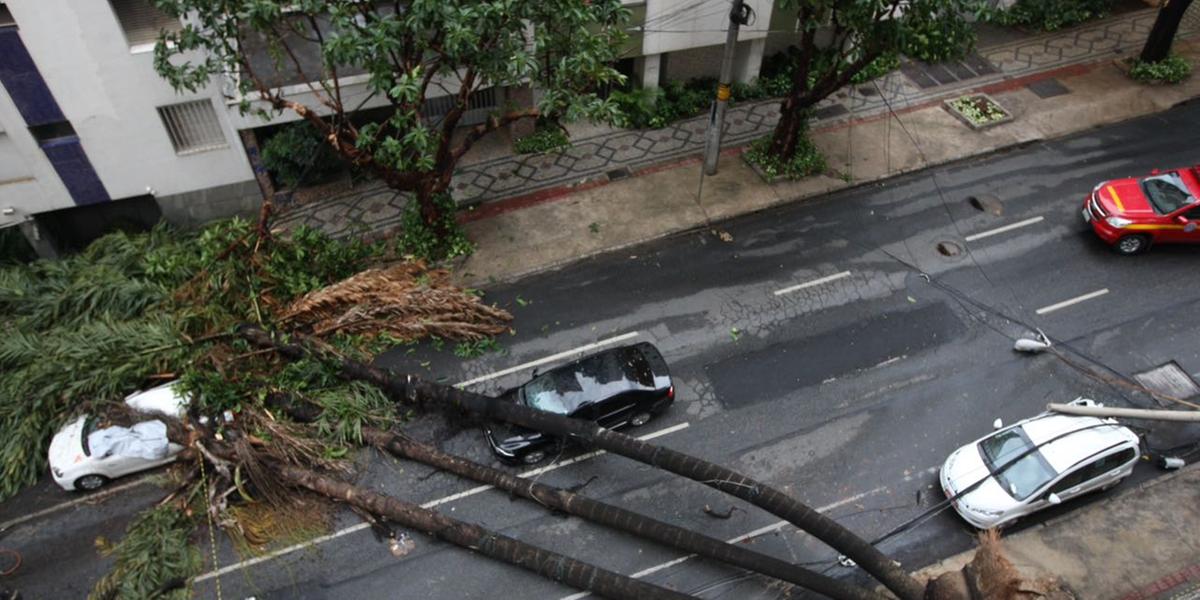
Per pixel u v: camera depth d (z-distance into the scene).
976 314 18.28
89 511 15.13
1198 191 18.89
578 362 16.20
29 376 15.84
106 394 15.89
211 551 14.45
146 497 15.31
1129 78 24.53
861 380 17.11
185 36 15.30
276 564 14.32
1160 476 15.62
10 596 13.95
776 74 24.69
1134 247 19.25
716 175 21.86
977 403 16.69
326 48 14.14
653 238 20.23
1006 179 21.62
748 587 14.07
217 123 19.64
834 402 16.72
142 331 16.55
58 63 17.16
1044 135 22.84
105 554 14.51
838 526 13.39
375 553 14.48
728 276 19.28
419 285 18.28
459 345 17.75
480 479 15.19
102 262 18.47
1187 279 18.92
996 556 11.83
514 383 17.03
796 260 19.61
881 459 15.85
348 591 14.03
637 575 14.26
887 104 24.02
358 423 15.70
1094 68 25.00
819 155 21.91
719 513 15.02
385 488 15.39
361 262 19.27
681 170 22.06
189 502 14.84
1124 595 13.91
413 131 15.16
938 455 15.93
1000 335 17.86
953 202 21.02
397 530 14.77
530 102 22.36
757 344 17.77
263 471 14.93
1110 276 19.06
